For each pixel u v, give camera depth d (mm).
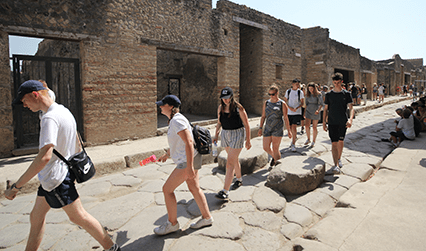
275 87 4559
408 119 6363
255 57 13109
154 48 8578
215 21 10484
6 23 5945
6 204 3918
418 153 5133
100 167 5180
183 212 3309
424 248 2229
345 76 21984
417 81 34656
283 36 13797
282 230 2834
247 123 3551
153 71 8578
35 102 2072
